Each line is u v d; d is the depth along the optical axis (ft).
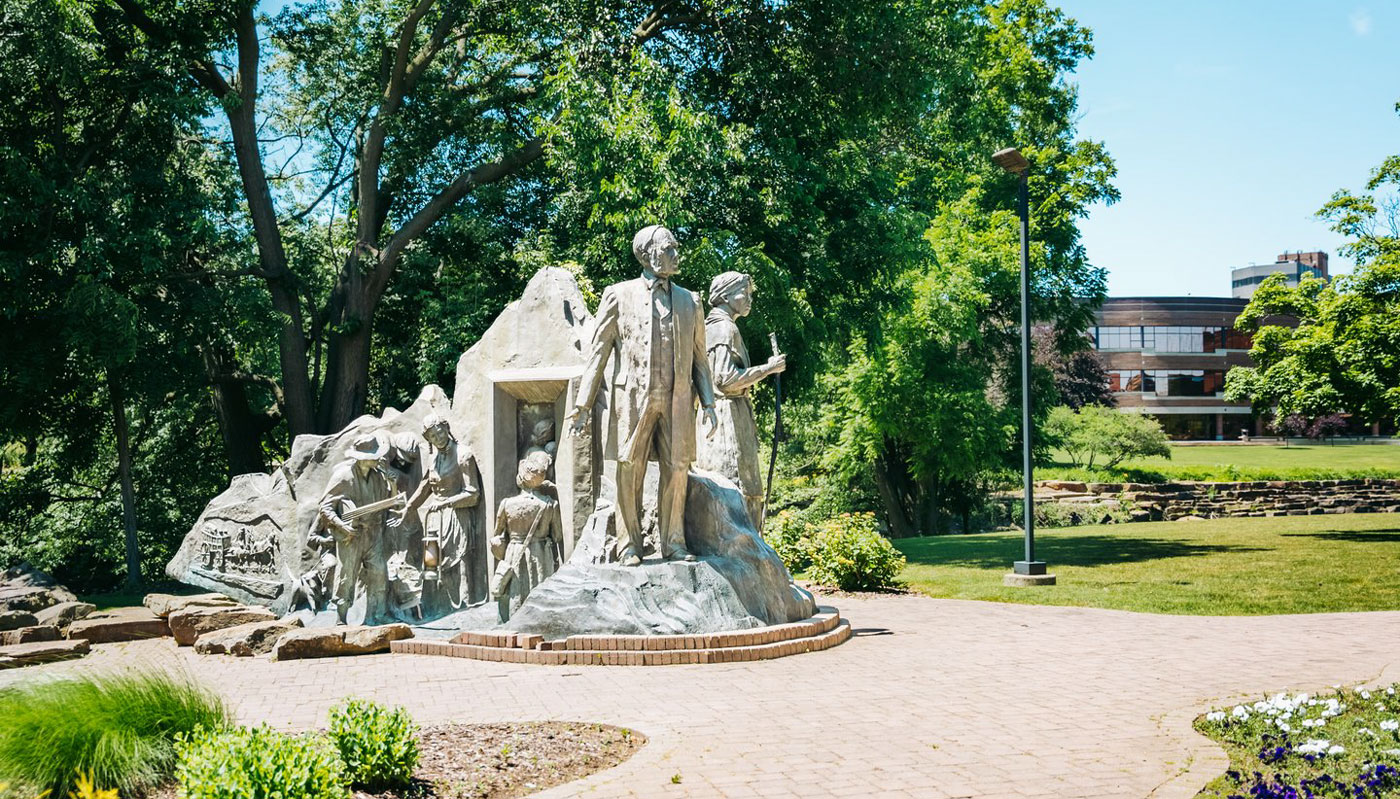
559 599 38.09
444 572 43.34
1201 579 58.95
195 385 82.89
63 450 95.96
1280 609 48.11
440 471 43.39
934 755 22.82
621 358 39.27
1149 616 47.03
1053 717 26.63
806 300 80.94
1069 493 144.25
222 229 86.99
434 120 92.17
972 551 85.81
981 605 52.47
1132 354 296.10
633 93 73.61
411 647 40.01
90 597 70.28
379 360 107.76
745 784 20.63
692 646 36.27
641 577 37.96
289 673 36.01
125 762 19.84
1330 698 27.68
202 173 87.51
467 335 85.15
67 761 19.70
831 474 143.95
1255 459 220.64
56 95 72.54
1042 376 144.15
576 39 81.46
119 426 77.82
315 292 106.83
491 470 43.04
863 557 59.77
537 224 96.84
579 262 79.46
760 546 40.63
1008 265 127.24
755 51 79.97
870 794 19.89
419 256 90.89
